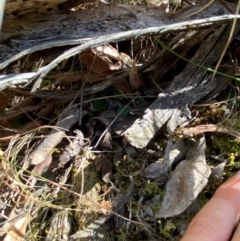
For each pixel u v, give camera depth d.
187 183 0.15
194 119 0.16
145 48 0.16
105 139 0.16
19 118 0.17
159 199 0.15
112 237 0.15
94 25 0.14
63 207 0.15
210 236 0.13
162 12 0.14
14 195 0.16
